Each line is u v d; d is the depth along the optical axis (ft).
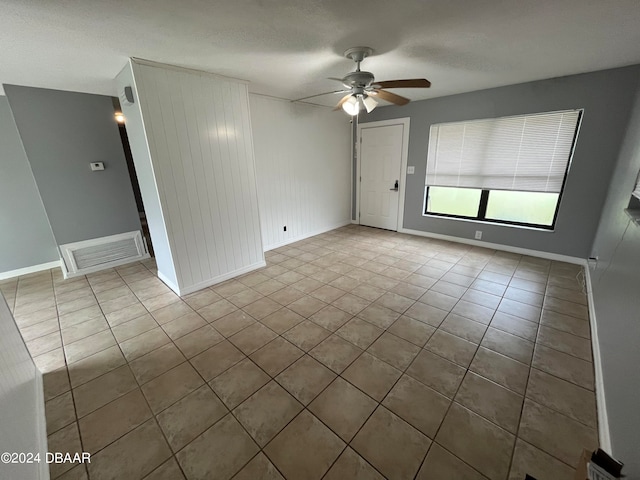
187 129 8.52
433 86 11.06
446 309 8.17
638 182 6.33
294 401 5.26
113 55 6.90
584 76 9.39
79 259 11.44
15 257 11.48
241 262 10.88
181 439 4.61
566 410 4.92
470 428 4.66
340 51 7.15
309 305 8.59
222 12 5.12
